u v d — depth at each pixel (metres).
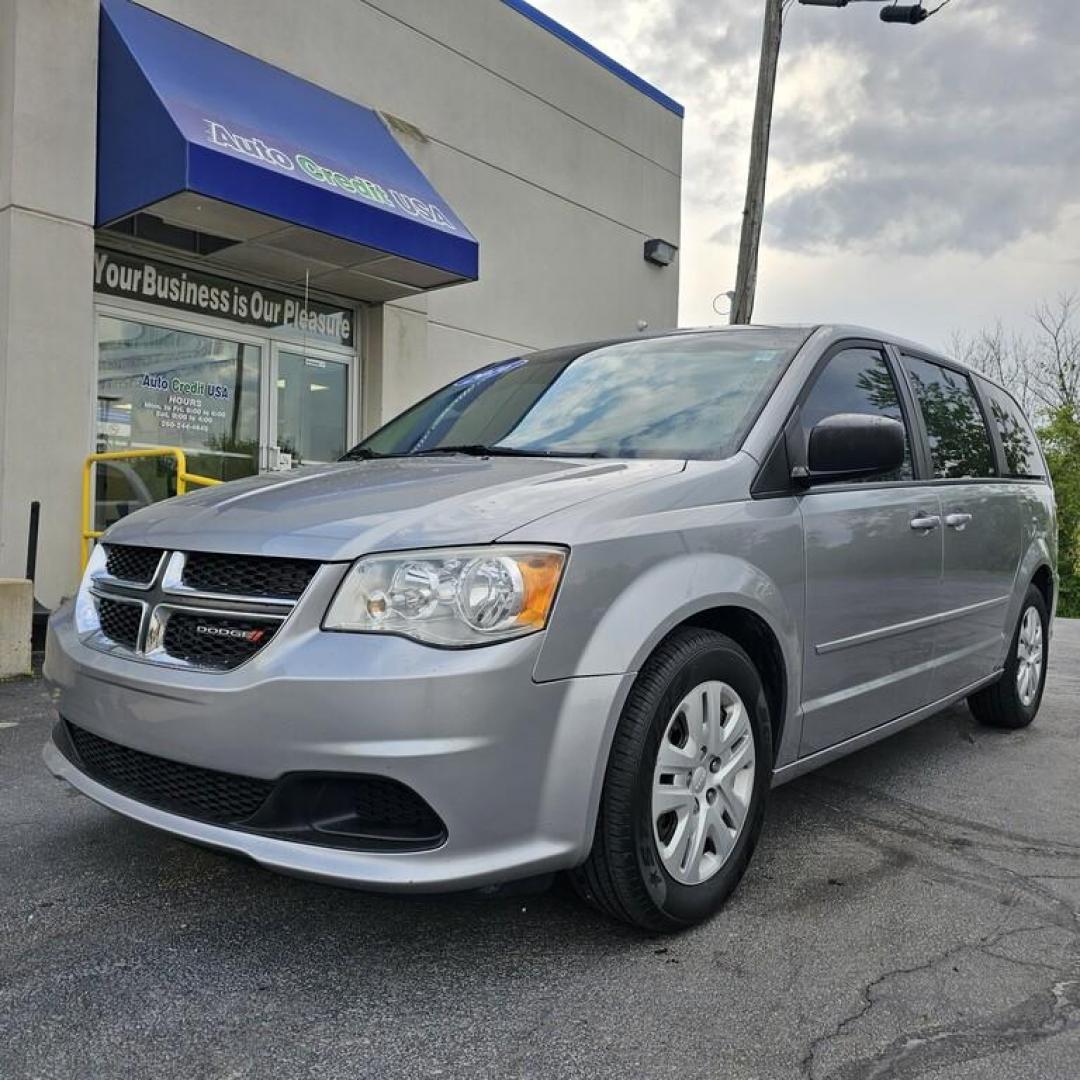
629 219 13.33
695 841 2.74
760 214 11.28
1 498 6.89
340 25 9.24
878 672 3.64
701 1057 2.17
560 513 2.56
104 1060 2.12
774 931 2.80
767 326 3.88
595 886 2.58
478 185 10.91
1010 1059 2.18
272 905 2.90
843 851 3.47
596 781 2.45
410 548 2.42
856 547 3.42
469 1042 2.21
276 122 7.83
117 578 2.89
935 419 4.34
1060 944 2.76
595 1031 2.26
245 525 2.66
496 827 2.33
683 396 3.48
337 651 2.33
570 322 12.34
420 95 10.13
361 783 2.38
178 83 7.20
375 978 2.48
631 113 13.33
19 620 5.91
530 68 11.60
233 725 2.38
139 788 2.73
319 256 8.26
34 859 3.22
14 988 2.41
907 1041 2.25
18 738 4.65
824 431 3.12
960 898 3.07
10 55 6.89
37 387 7.03
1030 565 5.13
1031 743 5.09
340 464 3.63
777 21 11.07
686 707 2.70
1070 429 31.84
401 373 10.02
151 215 7.30
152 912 2.84
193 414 8.56
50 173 7.05
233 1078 2.06
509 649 2.34
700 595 2.70
